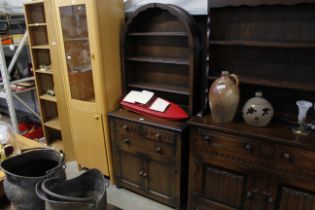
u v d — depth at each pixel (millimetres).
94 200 919
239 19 1783
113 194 2311
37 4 2703
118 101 2314
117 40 2188
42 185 949
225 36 1856
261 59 1815
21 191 1029
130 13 2256
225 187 1784
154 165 2062
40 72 2914
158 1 2195
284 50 1727
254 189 1667
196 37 1861
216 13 1812
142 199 2242
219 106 1671
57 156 1218
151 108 2062
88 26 2021
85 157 2527
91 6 1945
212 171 1800
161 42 2207
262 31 1744
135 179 2230
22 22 3301
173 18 2076
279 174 1552
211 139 1717
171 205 2092
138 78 2428
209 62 1860
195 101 1976
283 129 1607
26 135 3186
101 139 2312
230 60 1912
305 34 1633
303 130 1543
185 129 1857
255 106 1623
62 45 2262
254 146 1576
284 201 1590
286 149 1482
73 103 2387
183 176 1984
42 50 2963
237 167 1688
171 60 2037
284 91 1819
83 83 2342
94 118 2277
